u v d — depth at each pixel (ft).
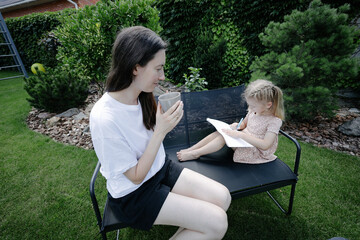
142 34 3.01
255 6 13.84
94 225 5.74
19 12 38.86
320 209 5.90
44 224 5.81
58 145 9.62
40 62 26.08
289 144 9.07
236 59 15.93
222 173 5.24
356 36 9.39
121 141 3.26
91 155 8.78
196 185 4.22
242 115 7.61
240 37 15.21
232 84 16.79
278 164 5.48
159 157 4.26
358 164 7.61
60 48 12.35
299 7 12.69
